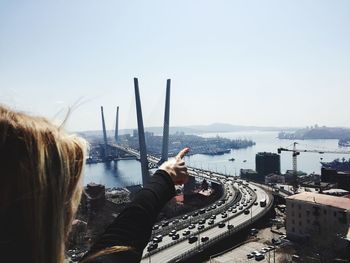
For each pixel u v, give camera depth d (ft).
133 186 403.34
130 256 5.41
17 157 4.01
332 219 188.65
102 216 212.84
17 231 3.91
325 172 354.13
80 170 4.81
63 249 4.28
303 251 173.68
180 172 7.72
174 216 269.85
